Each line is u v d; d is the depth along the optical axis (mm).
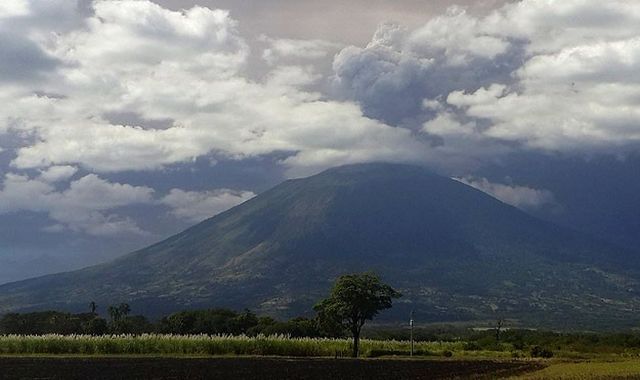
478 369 60219
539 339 121125
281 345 79375
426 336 141500
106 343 75125
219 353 77562
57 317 125938
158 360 65312
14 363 59719
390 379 50531
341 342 86438
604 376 50750
